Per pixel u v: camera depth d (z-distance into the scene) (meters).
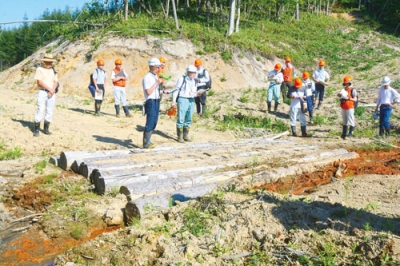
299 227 4.79
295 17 37.31
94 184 7.23
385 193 6.33
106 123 12.78
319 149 10.48
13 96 17.31
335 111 15.86
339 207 5.17
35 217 6.08
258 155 9.11
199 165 8.02
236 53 24.62
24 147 9.45
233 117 15.49
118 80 13.98
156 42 22.95
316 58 28.92
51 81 10.18
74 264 4.64
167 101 17.89
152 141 10.84
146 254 4.61
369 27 39.31
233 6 26.62
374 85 20.05
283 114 15.86
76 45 23.58
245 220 5.01
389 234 4.38
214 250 4.56
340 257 4.22
